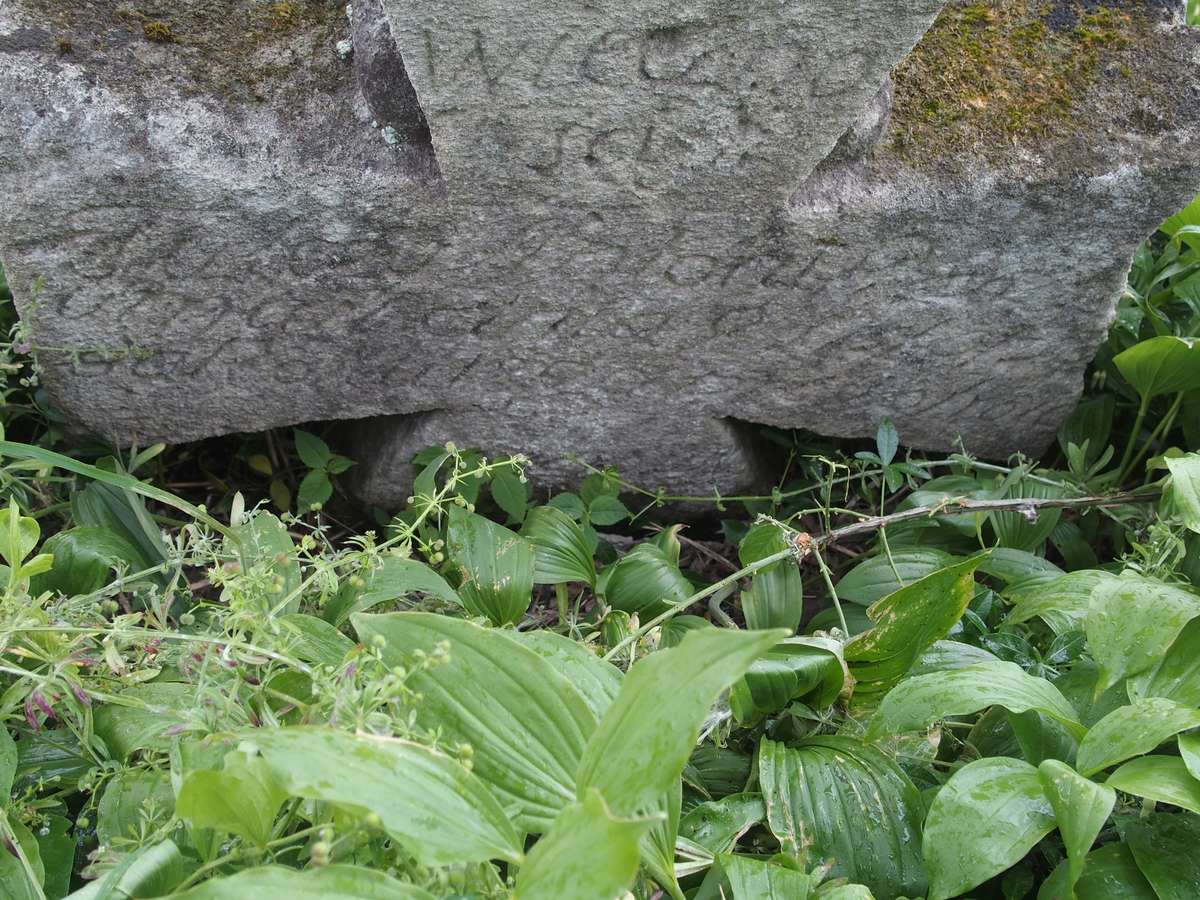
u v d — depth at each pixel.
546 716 0.77
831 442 1.27
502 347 1.11
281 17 1.03
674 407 1.17
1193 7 1.44
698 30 0.92
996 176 1.04
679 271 1.07
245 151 0.99
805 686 0.96
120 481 0.90
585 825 0.66
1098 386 1.28
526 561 1.05
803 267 1.07
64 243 1.01
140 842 0.77
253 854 0.73
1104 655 0.92
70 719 0.86
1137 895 0.86
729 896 0.86
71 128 0.96
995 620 1.07
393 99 0.98
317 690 0.77
